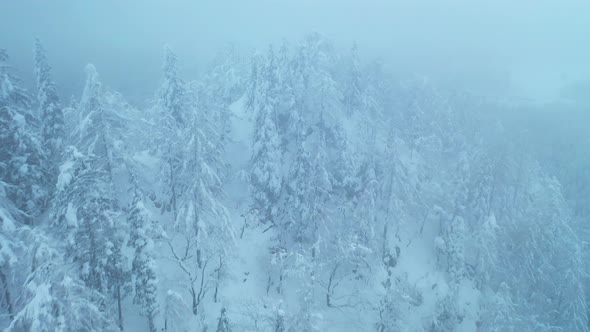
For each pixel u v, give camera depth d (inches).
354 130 1947.6
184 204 1158.3
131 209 950.4
